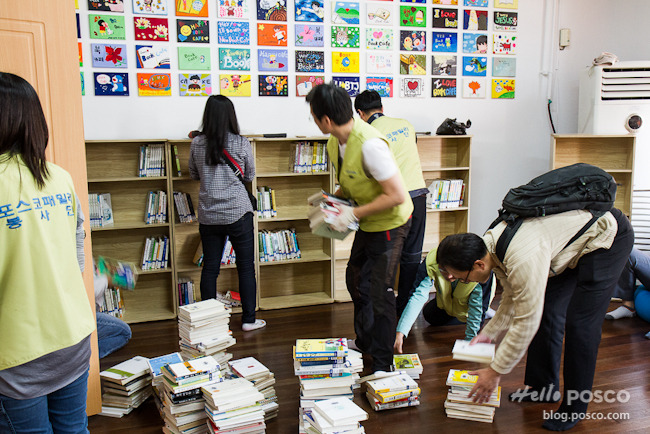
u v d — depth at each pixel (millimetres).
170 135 4051
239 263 3658
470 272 2084
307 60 4293
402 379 2719
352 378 2496
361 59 4434
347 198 2701
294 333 3672
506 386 2855
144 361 2861
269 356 3287
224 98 3420
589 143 4652
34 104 1412
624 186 4531
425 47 4590
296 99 4312
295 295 4461
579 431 2393
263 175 4059
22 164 1396
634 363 3092
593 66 4430
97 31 3789
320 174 4168
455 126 4418
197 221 4012
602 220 2145
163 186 4078
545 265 1980
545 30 4895
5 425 1417
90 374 2543
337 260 4398
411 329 3693
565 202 2041
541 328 2602
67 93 2311
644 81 4344
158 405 2617
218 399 2223
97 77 3830
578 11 4941
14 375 1385
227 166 3457
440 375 2992
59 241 1466
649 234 4418
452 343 3436
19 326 1376
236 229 3533
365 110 3406
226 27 4066
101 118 3883
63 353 1455
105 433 2469
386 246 2604
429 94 4664
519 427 2459
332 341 2604
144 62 3924
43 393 1446
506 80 4867
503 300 2299
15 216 1355
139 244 4098
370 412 2615
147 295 4156
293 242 4234
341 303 4340
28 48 2201
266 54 4188
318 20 4281
